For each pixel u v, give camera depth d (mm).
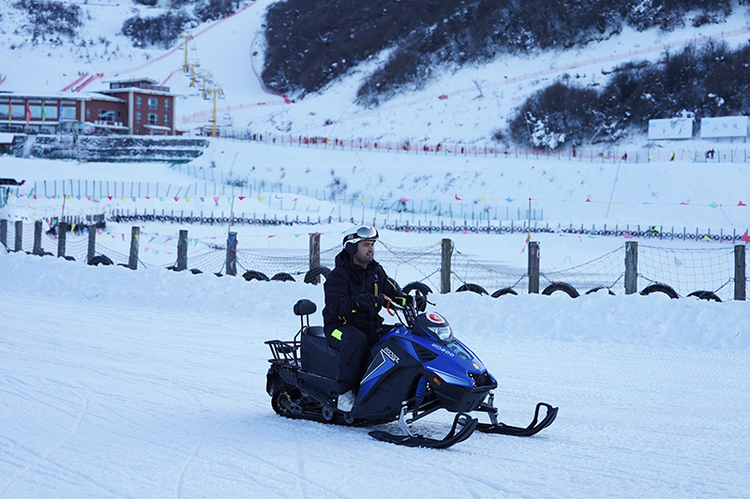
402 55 118500
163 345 9367
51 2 171250
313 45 141250
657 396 6582
